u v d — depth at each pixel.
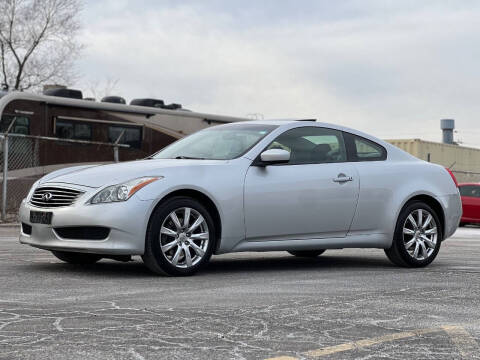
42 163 19.14
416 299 6.01
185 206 7.25
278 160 7.61
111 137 20.66
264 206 7.65
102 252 7.00
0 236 12.59
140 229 7.00
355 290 6.48
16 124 18.69
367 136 8.62
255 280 7.09
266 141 7.89
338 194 8.07
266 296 6.04
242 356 3.94
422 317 5.20
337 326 4.81
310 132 8.23
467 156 32.97
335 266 8.58
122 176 7.19
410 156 8.89
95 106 20.31
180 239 7.25
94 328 4.59
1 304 5.44
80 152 19.98
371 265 8.77
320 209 7.97
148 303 5.58
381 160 8.58
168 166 7.34
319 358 3.94
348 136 8.45
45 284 6.56
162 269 7.16
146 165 7.42
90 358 3.83
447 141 43.53
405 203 8.57
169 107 22.69
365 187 8.27
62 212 7.11
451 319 5.14
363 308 5.52
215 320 4.93
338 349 4.15
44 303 5.52
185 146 8.24
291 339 4.39
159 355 3.92
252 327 4.71
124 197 7.01
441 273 7.92
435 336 4.54
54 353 3.93
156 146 21.69
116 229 6.95
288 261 9.12
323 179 8.00
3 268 7.68
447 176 9.02
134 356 3.89
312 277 7.40
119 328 4.60
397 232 8.47
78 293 6.05
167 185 7.13
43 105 19.25
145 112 21.47
